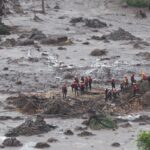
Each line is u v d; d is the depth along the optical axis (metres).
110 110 165.25
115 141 142.62
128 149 136.50
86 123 155.38
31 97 174.00
